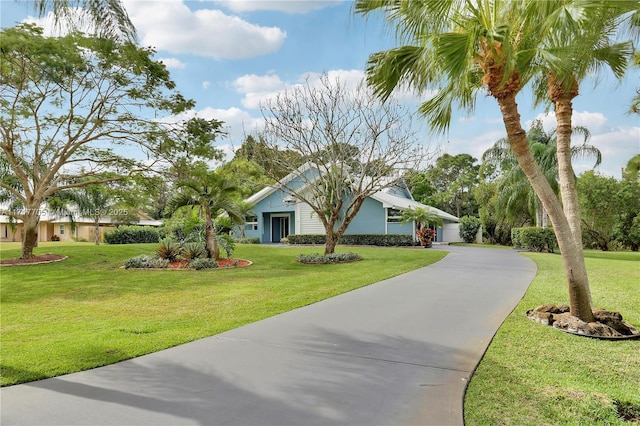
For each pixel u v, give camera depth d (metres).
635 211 25.94
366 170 15.41
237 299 7.73
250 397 3.35
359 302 7.17
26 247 14.38
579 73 5.67
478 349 4.57
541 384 3.65
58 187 15.09
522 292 7.97
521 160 5.80
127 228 26.48
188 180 13.88
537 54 5.49
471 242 32.28
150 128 14.07
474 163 44.19
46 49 9.91
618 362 4.23
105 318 6.40
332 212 15.24
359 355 4.39
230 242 14.44
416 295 7.75
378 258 15.30
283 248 20.69
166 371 3.93
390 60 5.97
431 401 3.28
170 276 11.00
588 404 3.27
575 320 5.49
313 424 2.92
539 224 21.98
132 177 14.90
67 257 15.02
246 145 16.27
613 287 8.62
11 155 14.10
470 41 5.05
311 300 7.40
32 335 5.36
